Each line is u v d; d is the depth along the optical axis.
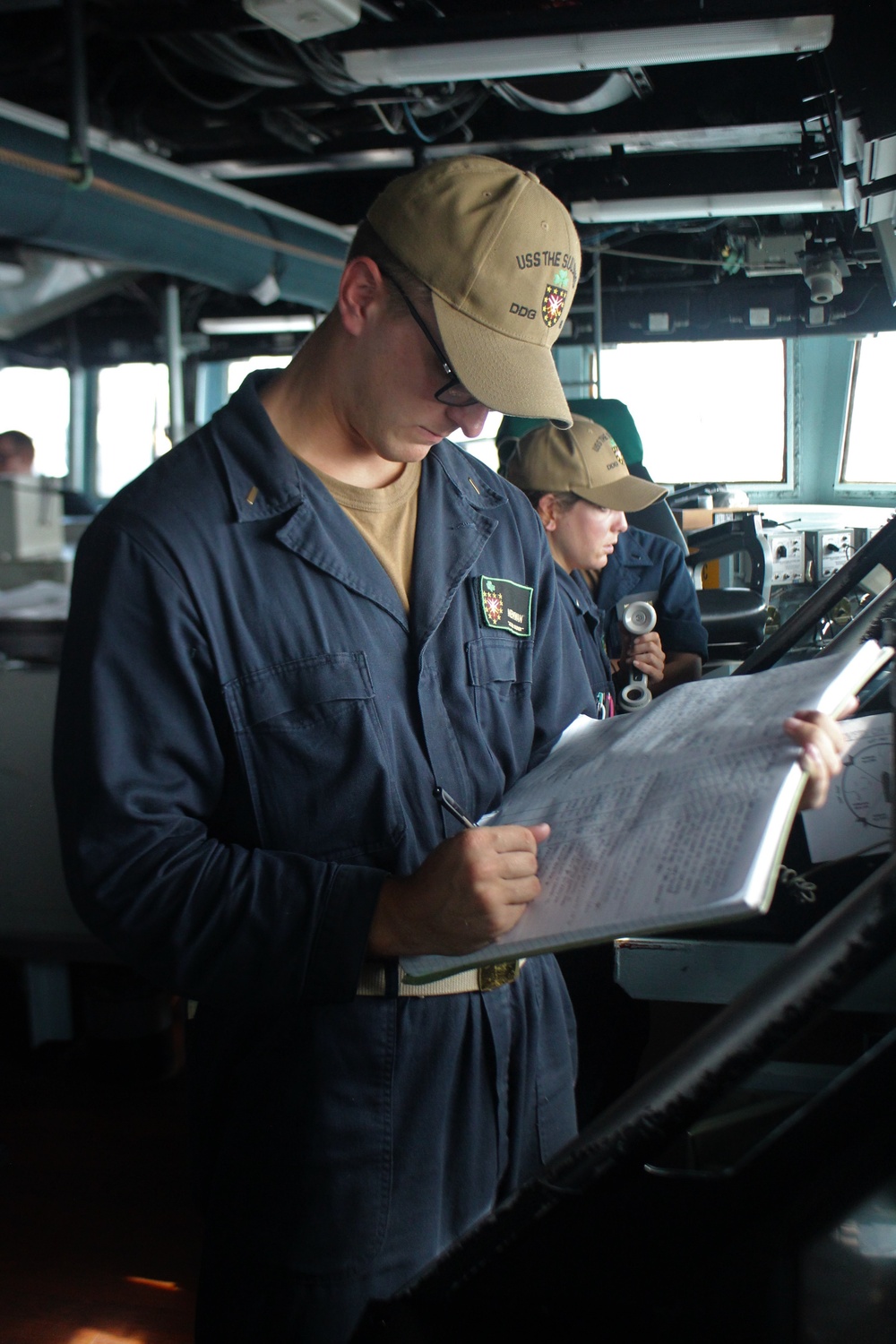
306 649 1.00
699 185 5.07
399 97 4.31
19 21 4.24
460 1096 1.08
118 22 3.59
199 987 0.97
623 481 2.12
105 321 8.07
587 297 6.70
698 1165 1.34
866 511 6.21
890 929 0.63
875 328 6.21
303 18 2.94
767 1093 1.37
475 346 0.92
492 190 0.93
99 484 8.50
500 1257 0.67
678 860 0.75
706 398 6.79
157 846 0.97
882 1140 0.61
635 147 4.84
